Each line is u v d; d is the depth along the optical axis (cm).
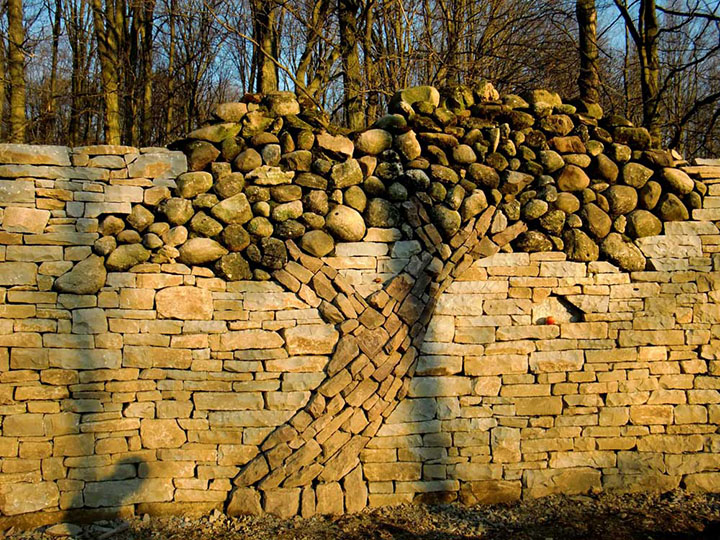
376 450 497
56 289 457
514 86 1040
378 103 1047
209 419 477
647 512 490
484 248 510
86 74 1220
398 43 1042
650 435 524
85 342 461
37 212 454
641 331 524
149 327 470
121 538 441
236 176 483
